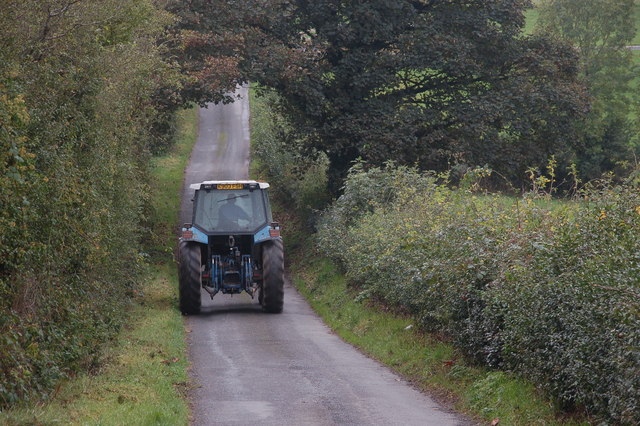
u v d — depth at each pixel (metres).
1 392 11.40
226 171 68.25
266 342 21.33
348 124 41.53
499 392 13.86
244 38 39.72
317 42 41.53
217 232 27.25
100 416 11.94
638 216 12.32
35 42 15.49
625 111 80.31
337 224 33.97
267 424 12.38
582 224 12.84
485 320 15.20
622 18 82.56
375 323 23.30
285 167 54.03
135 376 15.31
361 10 41.00
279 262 27.06
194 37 37.19
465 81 45.53
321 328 24.66
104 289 19.33
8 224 11.94
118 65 20.52
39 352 13.07
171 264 38.47
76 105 17.86
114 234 20.56
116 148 21.98
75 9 16.47
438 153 41.94
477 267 15.46
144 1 19.34
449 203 21.08
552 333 12.17
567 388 11.94
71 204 16.03
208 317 26.34
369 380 16.61
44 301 14.29
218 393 14.82
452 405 14.58
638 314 9.73
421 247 19.09
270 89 44.50
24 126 12.73
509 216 16.81
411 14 42.88
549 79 46.44
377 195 32.91
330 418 12.87
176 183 62.31
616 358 10.20
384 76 41.84
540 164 45.66
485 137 44.16
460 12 43.84
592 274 11.34
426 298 19.17
